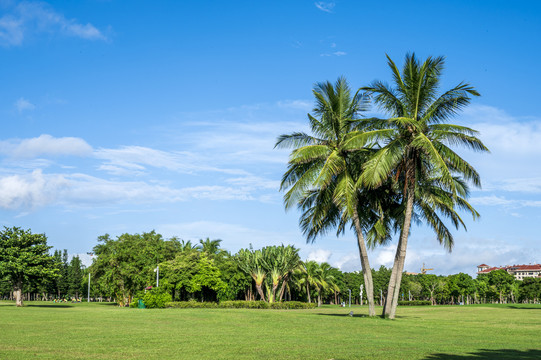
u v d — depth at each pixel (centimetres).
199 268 6950
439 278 14425
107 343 1508
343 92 3238
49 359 1141
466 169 2859
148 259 7162
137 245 7406
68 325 2242
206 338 1706
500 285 14138
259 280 7300
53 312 3525
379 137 2938
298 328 2248
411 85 2998
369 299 3222
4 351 1285
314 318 2972
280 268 7294
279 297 7600
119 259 7300
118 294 7356
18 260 5012
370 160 2891
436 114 3027
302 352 1333
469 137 2812
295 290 10000
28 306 5341
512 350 1495
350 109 3259
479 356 1302
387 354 1309
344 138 3200
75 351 1305
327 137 3284
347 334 1978
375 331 2155
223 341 1614
